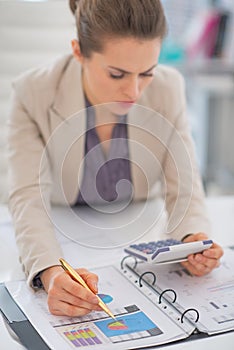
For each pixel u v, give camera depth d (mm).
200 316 917
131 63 1041
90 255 1154
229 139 2807
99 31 1035
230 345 847
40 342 847
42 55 2166
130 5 1026
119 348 829
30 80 1266
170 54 2492
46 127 1263
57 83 1252
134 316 916
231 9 2557
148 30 1023
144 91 1267
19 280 1059
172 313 925
